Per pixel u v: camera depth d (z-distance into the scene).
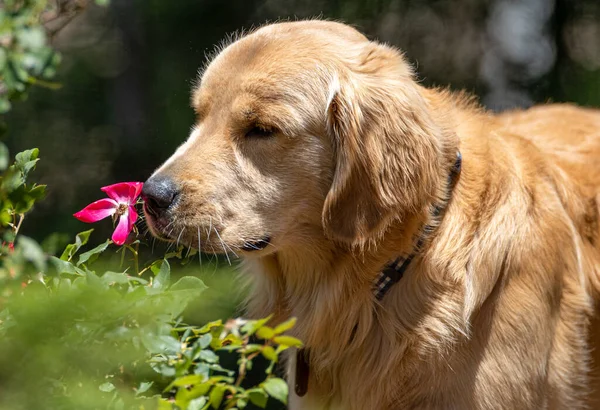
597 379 4.66
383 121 3.96
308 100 4.01
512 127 5.12
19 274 2.68
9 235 2.79
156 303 2.78
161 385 3.02
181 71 9.99
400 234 4.01
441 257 4.02
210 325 2.88
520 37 10.86
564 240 4.28
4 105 2.72
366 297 4.10
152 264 3.74
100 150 10.69
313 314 4.26
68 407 2.44
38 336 2.40
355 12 10.47
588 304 4.41
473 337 4.01
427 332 3.99
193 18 10.05
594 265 4.57
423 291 4.03
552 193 4.34
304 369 4.41
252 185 3.99
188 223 3.88
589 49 10.41
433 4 10.84
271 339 2.79
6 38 2.67
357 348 4.19
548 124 5.15
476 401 3.97
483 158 4.23
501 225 4.07
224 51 4.30
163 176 3.91
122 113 10.72
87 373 2.52
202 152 3.99
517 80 10.57
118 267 3.60
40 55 2.64
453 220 4.07
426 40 11.02
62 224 9.47
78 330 2.50
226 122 4.03
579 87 10.02
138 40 10.54
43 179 10.38
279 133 3.98
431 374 4.00
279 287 4.44
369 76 4.07
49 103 10.88
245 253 4.06
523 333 4.02
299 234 4.12
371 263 4.06
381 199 3.91
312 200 4.09
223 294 3.23
